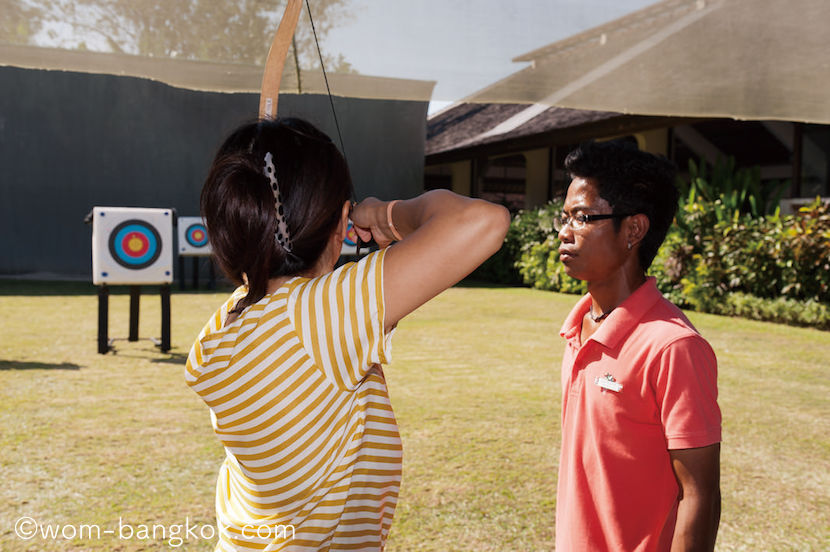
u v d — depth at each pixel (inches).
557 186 638.5
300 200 33.8
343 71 86.3
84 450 128.3
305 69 85.6
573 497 49.7
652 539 46.2
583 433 49.5
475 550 92.0
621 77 91.8
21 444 130.9
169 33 75.9
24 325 277.7
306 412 32.6
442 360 220.8
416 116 548.7
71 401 163.0
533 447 134.2
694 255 344.5
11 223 488.1
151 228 225.3
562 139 530.3
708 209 353.7
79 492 108.9
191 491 110.1
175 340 250.7
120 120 498.6
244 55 81.2
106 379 186.4
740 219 344.5
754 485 117.3
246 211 32.8
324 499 34.3
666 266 355.6
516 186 887.1
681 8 73.0
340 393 33.3
